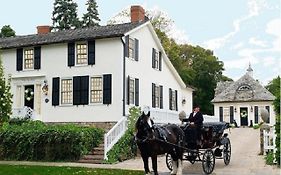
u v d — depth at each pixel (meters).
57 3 75.19
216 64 83.56
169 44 70.50
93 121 32.78
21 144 25.73
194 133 19.39
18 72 35.72
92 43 33.38
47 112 34.34
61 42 33.88
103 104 32.62
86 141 24.97
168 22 71.56
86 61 33.50
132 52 34.69
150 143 17.47
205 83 79.06
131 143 26.31
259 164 22.34
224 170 20.14
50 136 25.12
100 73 32.94
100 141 26.05
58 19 74.75
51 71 34.53
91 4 77.69
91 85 33.19
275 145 22.22
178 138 18.86
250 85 70.81
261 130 26.86
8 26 64.69
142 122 17.58
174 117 34.53
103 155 24.56
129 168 21.34
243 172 19.39
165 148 18.09
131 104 33.78
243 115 69.56
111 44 32.81
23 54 35.66
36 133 25.53
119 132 26.36
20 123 32.44
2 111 25.45
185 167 21.27
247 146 31.39
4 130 26.50
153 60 38.94
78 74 33.59
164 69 41.75
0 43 37.69
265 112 26.31
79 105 33.31
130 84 33.91
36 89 35.06
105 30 34.56
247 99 69.38
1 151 26.36
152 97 38.34
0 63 27.31
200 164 22.38
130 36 34.44
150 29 38.12
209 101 79.00
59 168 20.38
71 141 24.81
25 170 19.42
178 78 44.97
